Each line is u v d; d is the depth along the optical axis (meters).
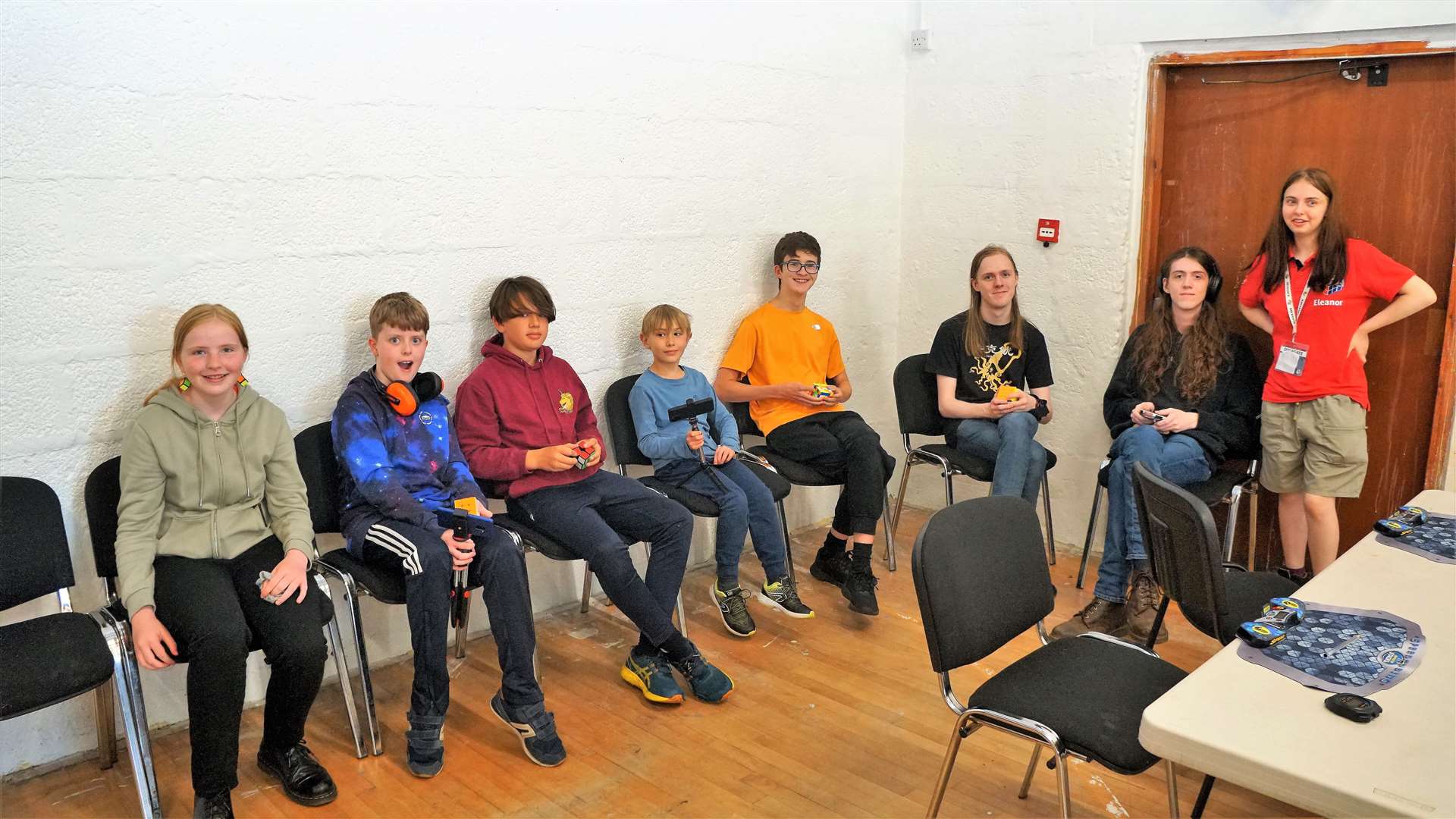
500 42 2.82
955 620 1.86
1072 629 3.08
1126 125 3.50
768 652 3.00
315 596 2.28
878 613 3.24
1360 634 1.62
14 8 2.08
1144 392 3.29
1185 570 2.05
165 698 2.51
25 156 2.13
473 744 2.51
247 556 2.31
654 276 3.31
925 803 2.26
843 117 3.82
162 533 2.24
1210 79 3.38
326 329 2.62
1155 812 2.22
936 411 3.64
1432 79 2.98
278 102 2.45
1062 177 3.67
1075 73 3.58
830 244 3.87
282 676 2.17
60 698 1.91
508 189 2.90
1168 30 3.36
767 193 3.61
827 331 3.59
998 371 3.51
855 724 2.59
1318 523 3.09
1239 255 3.42
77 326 2.25
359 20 2.55
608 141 3.11
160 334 2.36
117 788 2.29
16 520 2.10
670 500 2.85
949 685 1.88
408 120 2.67
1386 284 2.91
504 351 2.81
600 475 2.88
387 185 2.66
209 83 2.34
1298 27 3.13
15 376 2.18
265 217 2.47
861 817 2.21
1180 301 3.19
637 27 3.12
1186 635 3.07
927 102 3.99
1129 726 1.79
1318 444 3.03
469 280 2.86
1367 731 1.33
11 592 2.09
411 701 2.42
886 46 3.94
